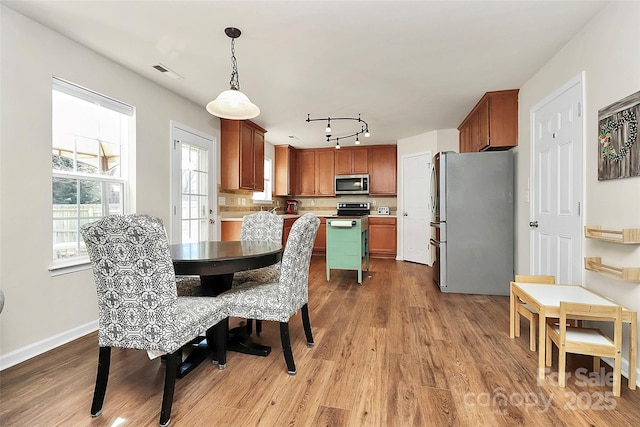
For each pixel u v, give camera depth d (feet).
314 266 16.87
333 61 8.45
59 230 7.42
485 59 8.36
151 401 4.98
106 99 8.40
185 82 9.93
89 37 7.25
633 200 5.47
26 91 6.46
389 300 10.53
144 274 4.36
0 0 5.88
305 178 21.31
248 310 5.94
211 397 5.09
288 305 5.87
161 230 4.34
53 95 7.25
